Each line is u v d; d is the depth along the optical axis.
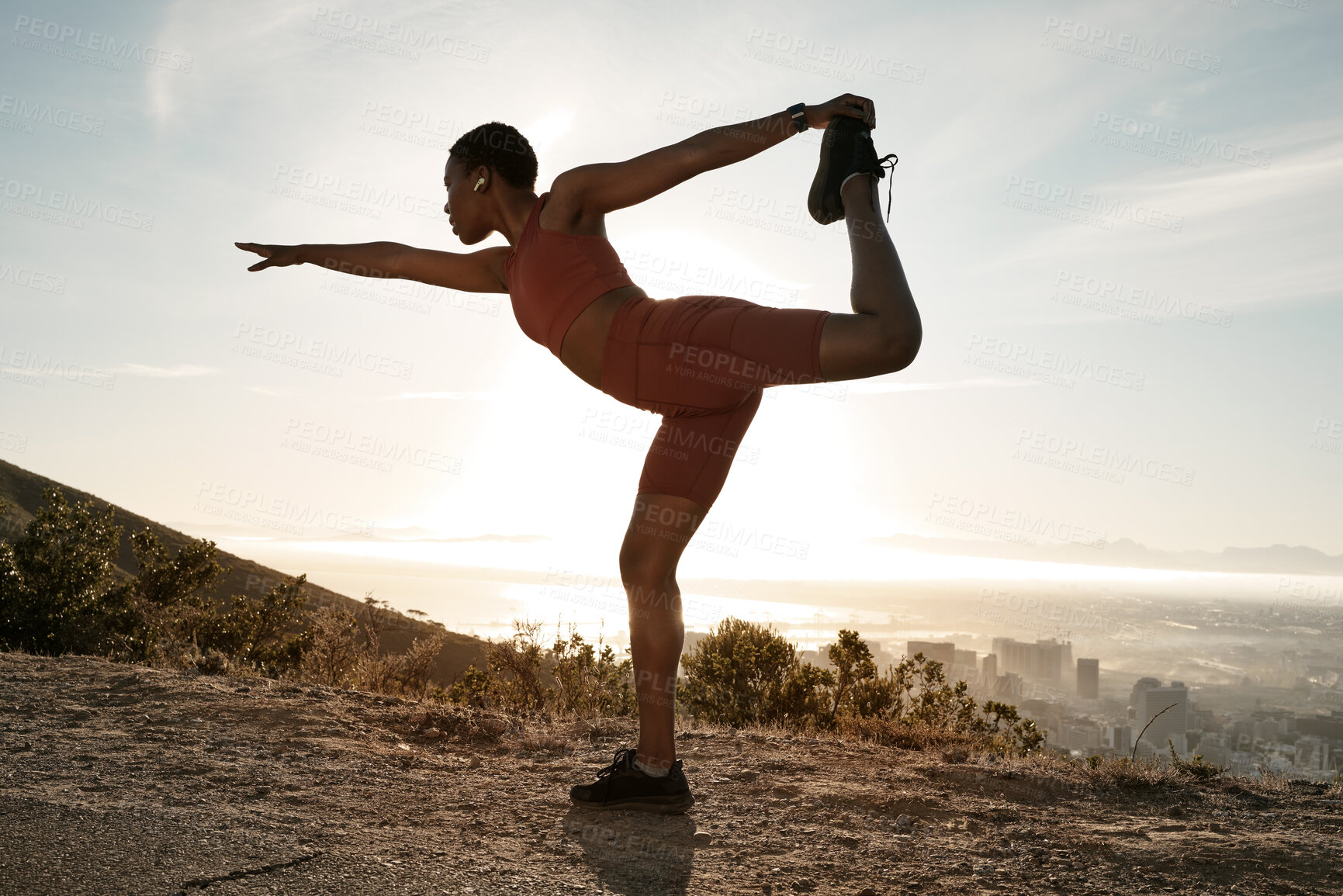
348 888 1.71
